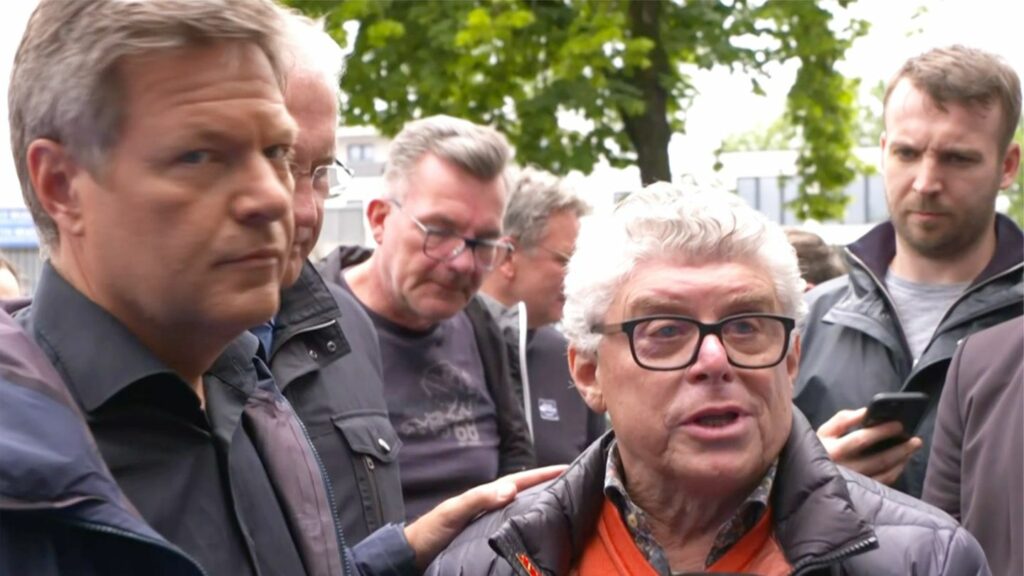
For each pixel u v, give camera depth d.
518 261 4.73
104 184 1.63
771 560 2.21
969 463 2.91
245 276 1.66
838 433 2.69
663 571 2.25
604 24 9.93
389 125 11.02
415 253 3.68
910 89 3.69
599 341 2.31
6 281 4.22
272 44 1.70
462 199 3.71
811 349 3.81
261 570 1.88
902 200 3.69
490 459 3.79
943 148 3.60
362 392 3.03
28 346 1.61
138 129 1.62
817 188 13.34
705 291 2.22
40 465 1.49
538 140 10.92
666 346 2.22
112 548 1.58
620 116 11.09
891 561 2.11
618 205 2.40
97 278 1.69
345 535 2.86
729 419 2.20
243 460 1.94
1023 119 4.51
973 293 3.53
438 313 3.70
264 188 1.66
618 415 2.27
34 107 1.66
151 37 1.61
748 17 11.04
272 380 2.13
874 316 3.72
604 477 2.37
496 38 9.87
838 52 11.72
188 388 1.76
